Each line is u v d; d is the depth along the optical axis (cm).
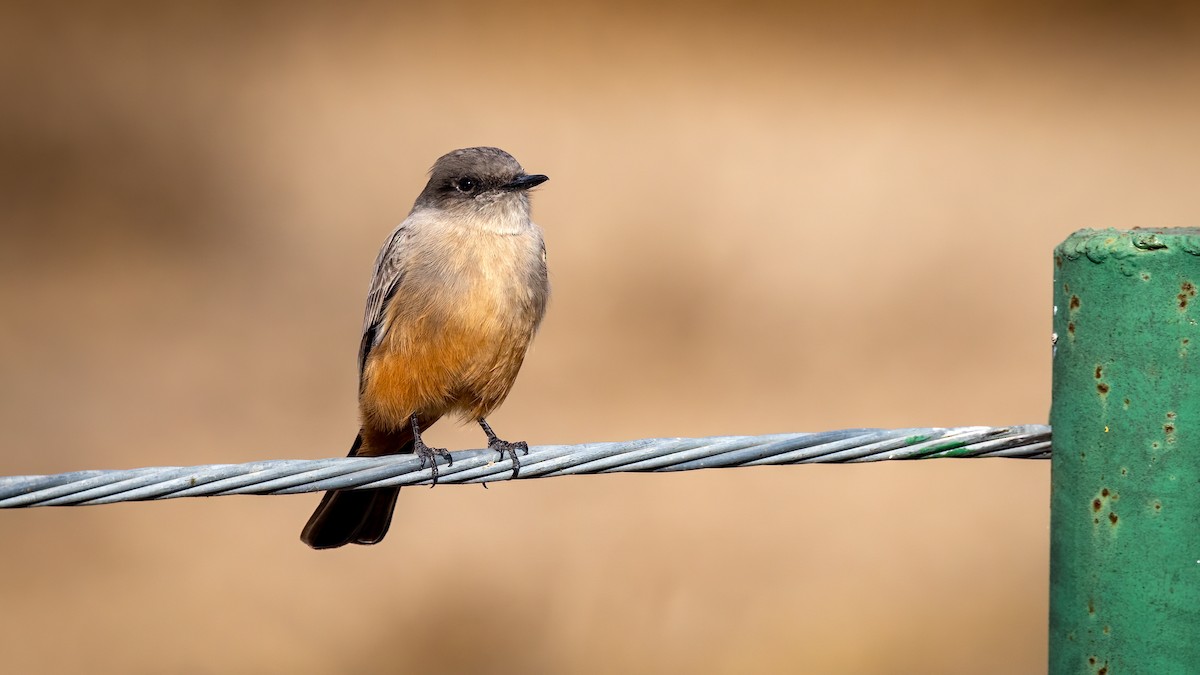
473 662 1092
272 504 1321
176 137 2184
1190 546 494
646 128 2333
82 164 2130
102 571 1192
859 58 2798
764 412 1562
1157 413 493
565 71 2520
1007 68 2838
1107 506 502
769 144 2323
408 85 2403
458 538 1252
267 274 1861
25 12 2462
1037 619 1148
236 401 1527
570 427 1510
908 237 2030
